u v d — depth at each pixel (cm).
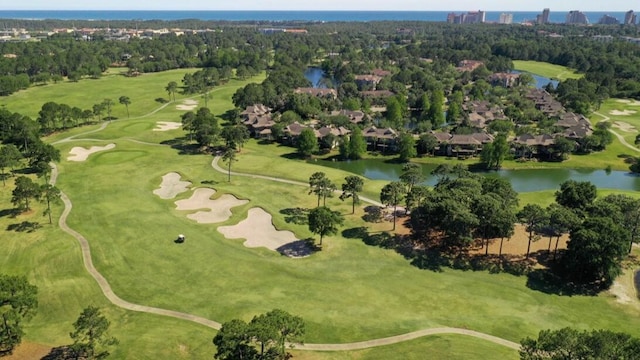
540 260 7881
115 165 12462
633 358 4019
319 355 5428
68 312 6328
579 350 4162
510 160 14062
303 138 14125
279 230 8956
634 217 8094
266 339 4519
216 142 14425
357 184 9600
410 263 7781
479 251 8156
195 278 7156
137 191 10719
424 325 6044
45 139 14712
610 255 6956
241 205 10056
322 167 12900
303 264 7662
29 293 5484
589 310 6581
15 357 5394
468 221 7575
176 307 6412
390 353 5447
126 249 7969
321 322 6041
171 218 9288
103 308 6388
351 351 5522
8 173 11731
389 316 6225
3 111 14950
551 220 7644
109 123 16975
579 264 7169
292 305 6419
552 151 14188
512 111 18375
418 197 8988
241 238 8638
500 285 7181
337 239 8588
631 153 14550
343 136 15125
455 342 5628
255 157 13625
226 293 6750
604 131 14962
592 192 9156
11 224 8819
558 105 19600
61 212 9394
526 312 6444
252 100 19238
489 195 8469
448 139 14650
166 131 16075
